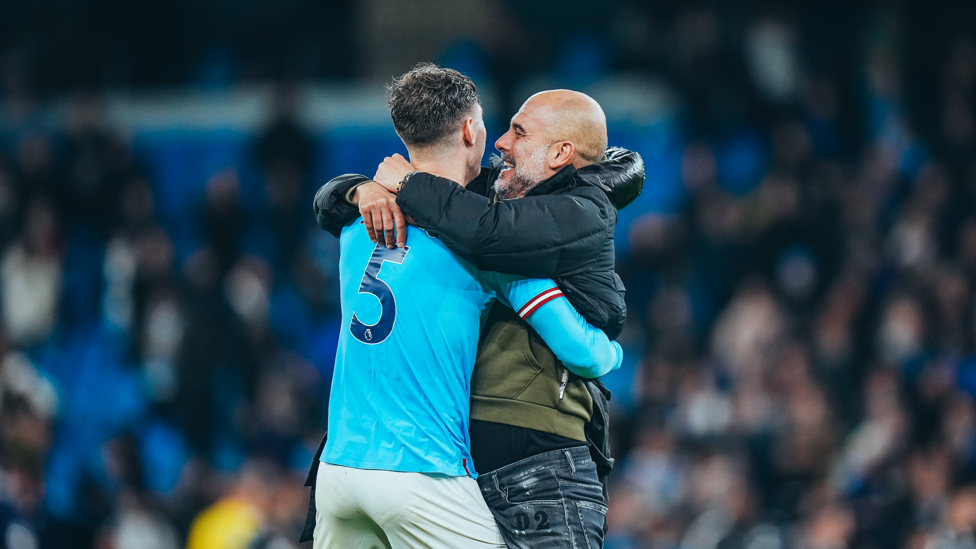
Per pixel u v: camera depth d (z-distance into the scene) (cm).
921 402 2791
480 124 1132
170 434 3152
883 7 4050
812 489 2764
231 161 3928
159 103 4134
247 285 3434
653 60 3869
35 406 3000
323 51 4266
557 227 1049
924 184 3481
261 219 3600
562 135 1123
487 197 1168
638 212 3659
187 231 3862
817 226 3403
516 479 1099
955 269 3212
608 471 1180
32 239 3694
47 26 4412
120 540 2611
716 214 3466
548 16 4203
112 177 3784
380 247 1102
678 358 3108
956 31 3922
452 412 1082
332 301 3509
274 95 3722
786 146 3603
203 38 4369
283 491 2636
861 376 3017
